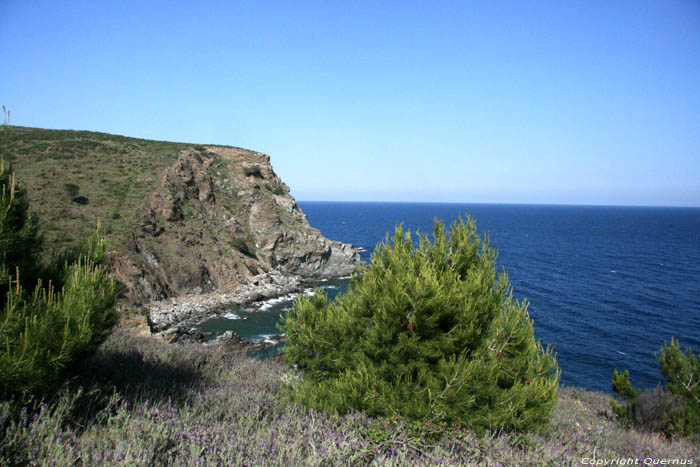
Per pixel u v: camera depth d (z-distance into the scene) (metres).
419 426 6.03
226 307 44.75
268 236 62.81
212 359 11.25
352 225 182.25
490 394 6.61
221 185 67.69
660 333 41.00
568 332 40.91
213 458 4.20
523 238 141.62
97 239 7.48
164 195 55.09
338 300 9.17
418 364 6.93
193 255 50.44
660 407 11.25
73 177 52.81
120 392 5.94
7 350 4.71
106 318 6.53
